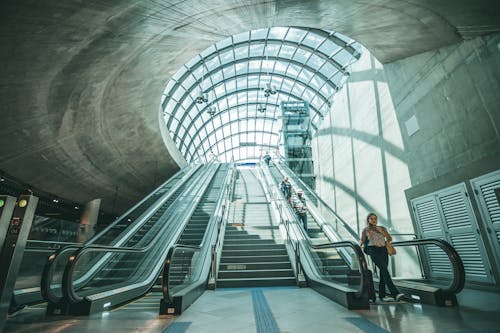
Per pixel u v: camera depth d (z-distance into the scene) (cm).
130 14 517
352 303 365
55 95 729
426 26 545
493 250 500
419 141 706
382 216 890
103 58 681
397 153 806
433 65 639
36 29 469
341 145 1249
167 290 356
